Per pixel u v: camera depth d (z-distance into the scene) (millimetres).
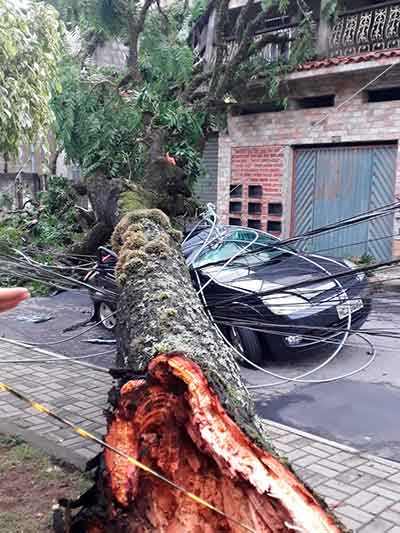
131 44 11258
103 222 7027
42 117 6016
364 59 10125
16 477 3814
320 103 12125
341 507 3406
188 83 11828
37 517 3334
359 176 11242
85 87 9992
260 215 12703
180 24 12680
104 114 9555
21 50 5609
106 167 9164
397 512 3355
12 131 5695
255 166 12719
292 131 11984
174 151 9664
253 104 12617
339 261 6484
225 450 1859
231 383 2236
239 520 1903
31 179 14508
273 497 1730
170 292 3109
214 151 13797
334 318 5105
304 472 3857
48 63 5969
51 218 11062
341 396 5297
